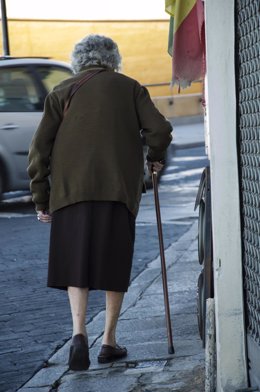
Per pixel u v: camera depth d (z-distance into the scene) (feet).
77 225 19.79
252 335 17.02
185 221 41.39
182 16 20.35
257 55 15.71
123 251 19.94
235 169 17.11
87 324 24.66
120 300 20.76
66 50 84.64
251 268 16.85
